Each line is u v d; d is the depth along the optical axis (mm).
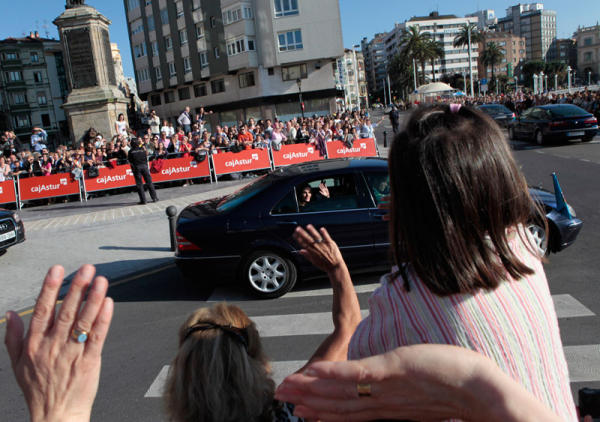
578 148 17406
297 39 43156
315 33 42906
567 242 5945
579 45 168375
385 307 913
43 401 751
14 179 14984
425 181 849
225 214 5742
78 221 11664
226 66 45625
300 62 44156
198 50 48031
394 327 876
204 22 46344
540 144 19516
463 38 91188
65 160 15812
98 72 19734
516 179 889
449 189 833
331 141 18219
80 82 19750
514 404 616
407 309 859
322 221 5621
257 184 6137
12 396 3918
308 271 5734
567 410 789
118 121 19969
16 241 8797
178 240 5801
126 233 10070
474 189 836
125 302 6094
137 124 41438
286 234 5629
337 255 1647
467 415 638
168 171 16156
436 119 938
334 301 1647
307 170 5934
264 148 17281
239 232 5637
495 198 846
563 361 828
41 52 69562
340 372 699
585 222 8008
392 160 930
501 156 883
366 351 942
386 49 166750
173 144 16688
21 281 7480
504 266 822
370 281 5969
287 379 755
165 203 13055
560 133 18469
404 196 893
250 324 1651
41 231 10836
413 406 664
